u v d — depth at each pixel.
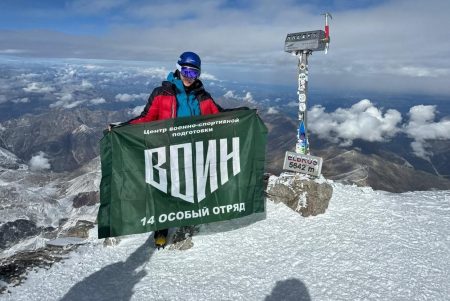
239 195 2.83
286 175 3.65
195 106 2.71
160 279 2.54
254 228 3.15
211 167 2.77
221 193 2.81
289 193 3.47
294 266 2.55
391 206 3.52
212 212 2.80
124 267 2.77
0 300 2.47
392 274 2.38
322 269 2.49
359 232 3.00
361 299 2.14
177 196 2.74
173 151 2.71
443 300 2.11
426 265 2.48
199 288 2.38
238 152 2.81
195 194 2.76
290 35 3.62
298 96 3.69
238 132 2.79
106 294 2.43
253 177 2.85
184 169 2.74
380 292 2.20
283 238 2.97
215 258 2.75
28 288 2.60
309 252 2.72
